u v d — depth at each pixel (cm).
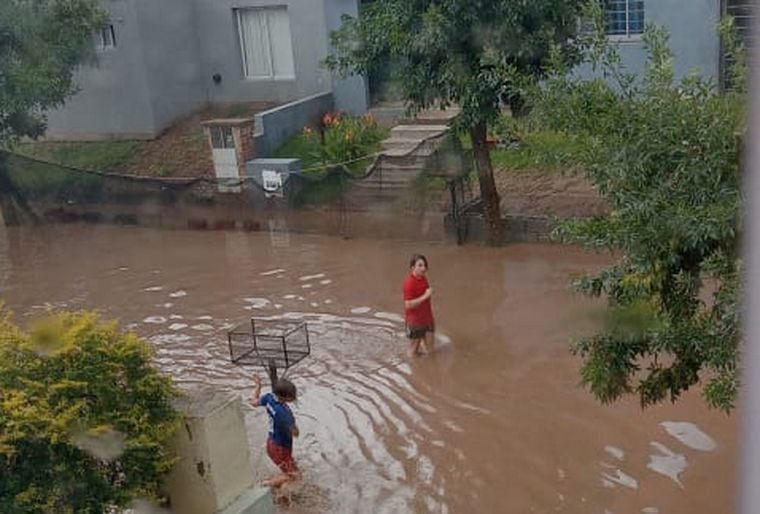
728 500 823
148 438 684
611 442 935
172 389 727
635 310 685
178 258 1647
